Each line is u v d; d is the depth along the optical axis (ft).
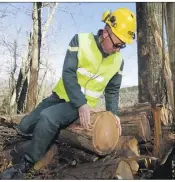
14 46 41.65
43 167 12.34
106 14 11.66
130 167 11.21
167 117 14.69
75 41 11.73
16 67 41.78
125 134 13.88
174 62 10.48
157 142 12.87
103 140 11.63
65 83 11.56
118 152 12.35
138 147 13.32
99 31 11.72
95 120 11.38
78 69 11.84
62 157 12.68
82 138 11.62
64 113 11.75
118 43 11.46
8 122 18.38
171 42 10.44
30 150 12.03
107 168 10.65
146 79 19.98
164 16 11.15
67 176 11.32
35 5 36.52
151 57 19.95
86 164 11.52
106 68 11.98
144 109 13.92
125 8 11.69
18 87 39.14
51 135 11.80
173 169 11.64
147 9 18.38
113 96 13.07
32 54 35.53
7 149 14.42
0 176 11.99
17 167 12.19
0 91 40.88
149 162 11.87
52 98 13.14
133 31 11.60
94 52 11.60
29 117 13.65
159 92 15.43
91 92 12.16
